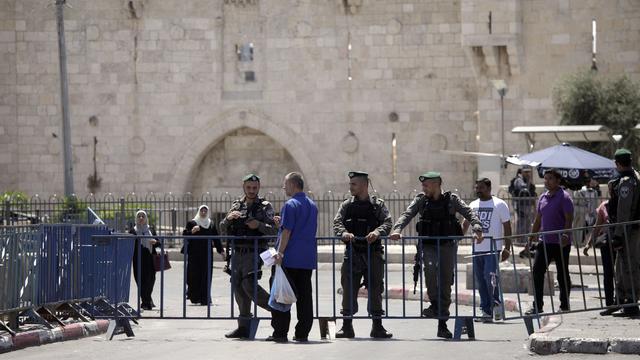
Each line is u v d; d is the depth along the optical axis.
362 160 128.75
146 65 131.38
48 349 49.59
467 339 51.50
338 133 129.25
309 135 129.75
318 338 52.56
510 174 116.44
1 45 131.50
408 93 127.88
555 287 69.94
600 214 58.12
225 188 133.00
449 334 52.00
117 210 106.12
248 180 52.91
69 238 55.31
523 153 118.44
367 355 45.06
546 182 56.22
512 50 116.69
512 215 100.31
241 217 52.66
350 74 129.00
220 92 131.12
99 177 131.50
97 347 49.72
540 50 117.56
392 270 94.62
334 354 45.44
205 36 131.25
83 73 131.50
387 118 128.25
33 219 99.06
